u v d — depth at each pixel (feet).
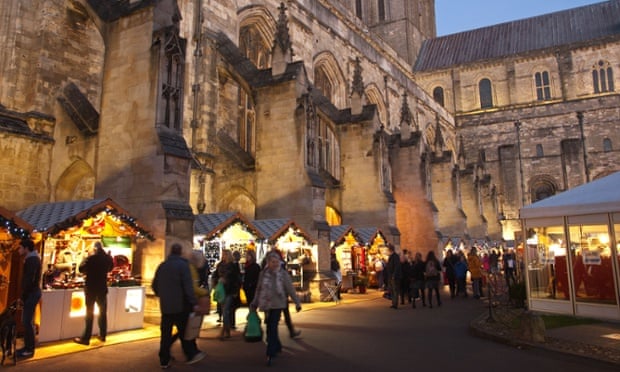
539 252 60.23
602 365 31.83
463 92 254.47
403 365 32.40
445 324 50.49
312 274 75.41
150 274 52.08
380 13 274.77
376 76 171.12
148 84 57.16
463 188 183.21
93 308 40.04
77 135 64.49
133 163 56.54
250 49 113.70
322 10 139.44
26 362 33.24
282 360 33.65
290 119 82.38
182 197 55.31
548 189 224.94
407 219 123.03
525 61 243.81
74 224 43.52
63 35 69.56
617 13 240.53
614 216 51.75
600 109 219.82
